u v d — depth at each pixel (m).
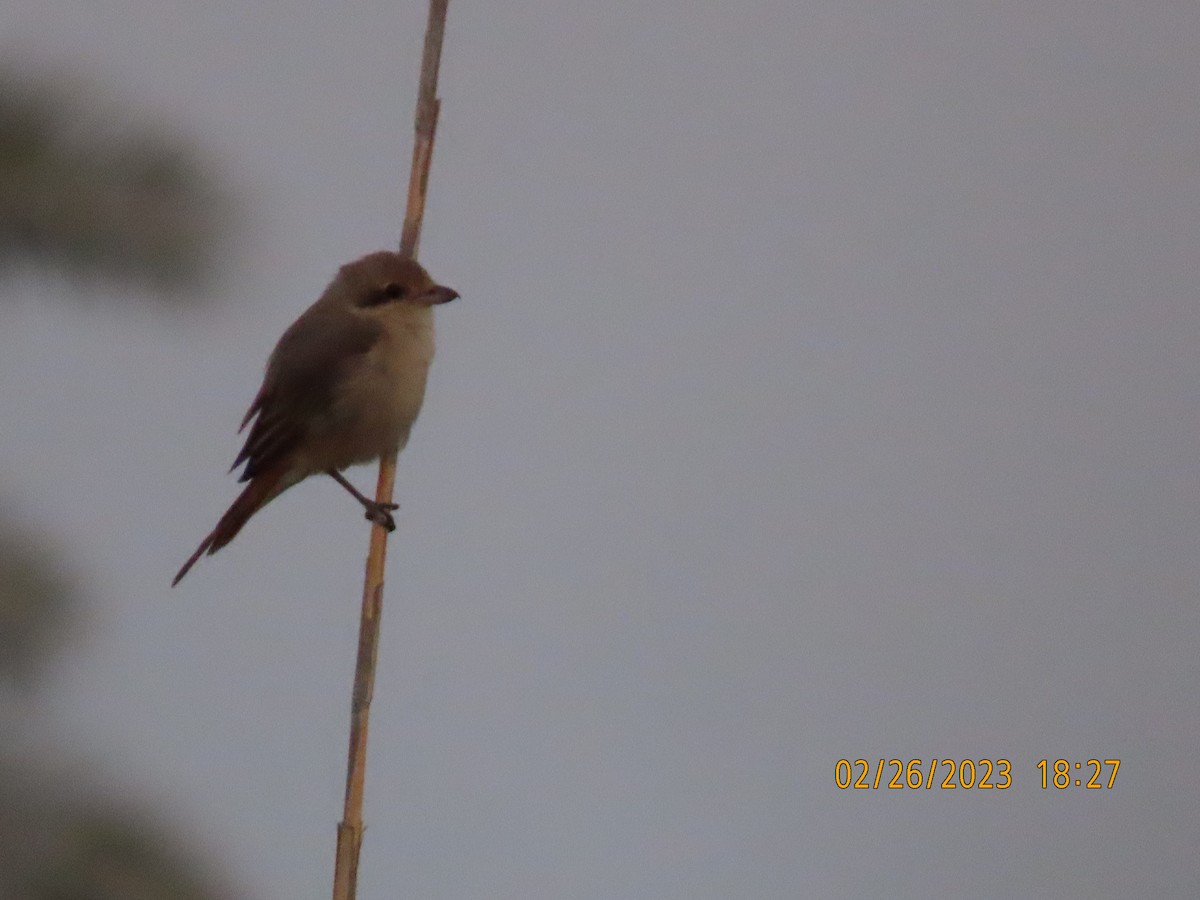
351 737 6.33
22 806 3.96
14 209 4.57
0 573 3.88
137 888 4.00
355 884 6.10
